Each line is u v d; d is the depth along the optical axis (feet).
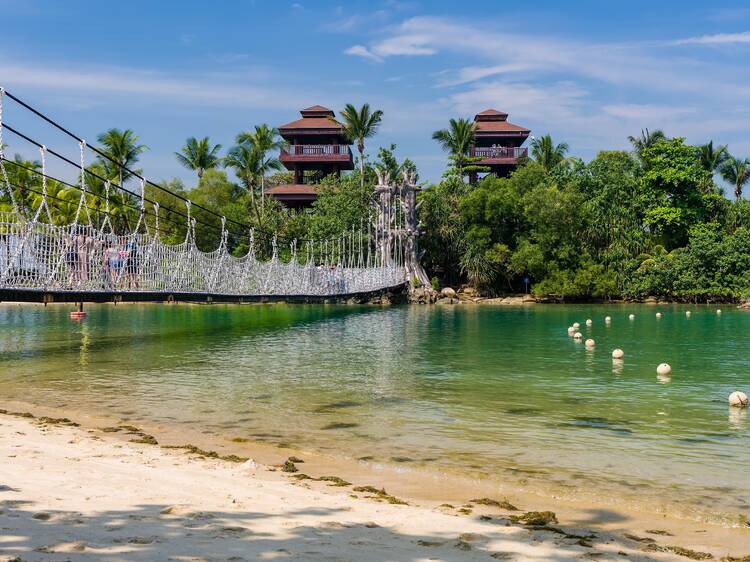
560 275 193.16
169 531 17.48
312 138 248.32
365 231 201.16
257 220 205.05
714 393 49.57
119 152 182.80
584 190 214.28
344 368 61.77
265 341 87.20
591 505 24.18
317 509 20.93
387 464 29.50
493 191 206.39
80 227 68.13
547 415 41.04
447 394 48.26
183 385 51.21
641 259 200.23
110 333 95.96
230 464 27.78
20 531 16.79
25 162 173.06
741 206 215.92
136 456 28.22
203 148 232.53
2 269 58.75
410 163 218.18
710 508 24.02
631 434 36.09
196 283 86.28
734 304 191.42
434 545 17.75
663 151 216.33
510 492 25.66
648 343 87.15
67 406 42.29
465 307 178.60
